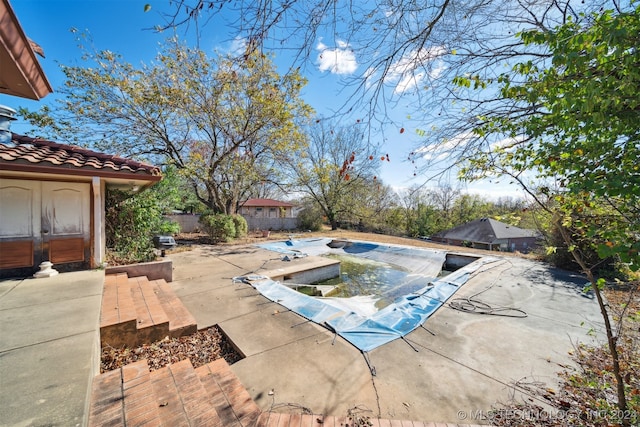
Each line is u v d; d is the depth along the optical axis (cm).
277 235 1603
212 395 224
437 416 210
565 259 701
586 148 201
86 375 175
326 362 280
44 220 427
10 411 142
